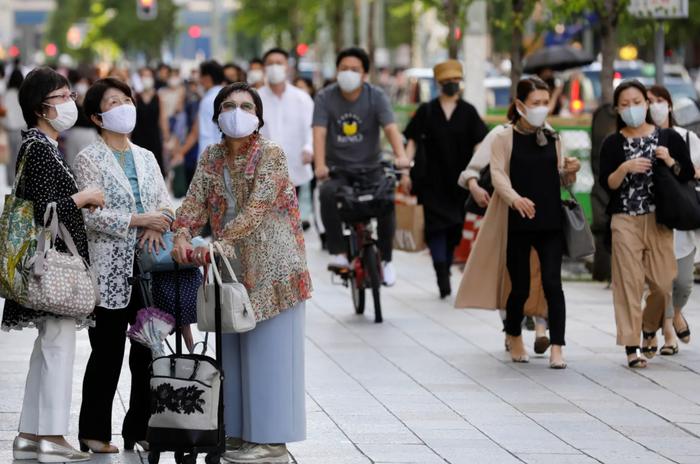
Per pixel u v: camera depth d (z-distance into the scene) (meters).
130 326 17.36
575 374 22.56
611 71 35.75
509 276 23.38
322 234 39.97
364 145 28.78
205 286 15.73
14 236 16.25
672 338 24.28
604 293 31.70
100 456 16.98
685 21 80.62
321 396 20.75
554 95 45.28
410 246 30.84
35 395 16.84
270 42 117.50
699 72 89.31
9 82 47.09
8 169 52.06
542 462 16.92
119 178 16.98
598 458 17.16
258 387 16.50
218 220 16.50
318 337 26.05
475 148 30.75
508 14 40.31
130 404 17.22
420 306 30.03
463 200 30.86
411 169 30.80
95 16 182.75
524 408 20.05
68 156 34.41
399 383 21.78
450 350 24.72
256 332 16.47
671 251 23.00
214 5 133.50
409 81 67.44
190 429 15.40
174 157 48.59
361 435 18.27
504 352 24.53
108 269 16.83
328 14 91.88
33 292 16.06
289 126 36.34
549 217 22.80
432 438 18.12
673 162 22.58
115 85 16.97
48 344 16.72
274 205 16.38
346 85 28.31
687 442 18.06
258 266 16.28
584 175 34.84
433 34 108.12
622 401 20.56
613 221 22.97
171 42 182.25
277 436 16.48
